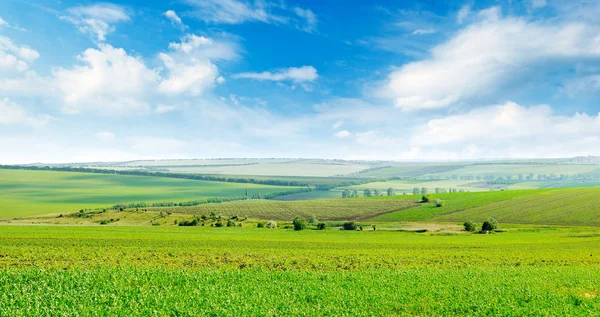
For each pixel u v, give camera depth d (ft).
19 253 154.71
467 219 392.47
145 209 506.89
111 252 165.27
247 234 276.62
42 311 69.77
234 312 72.64
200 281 101.09
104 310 70.95
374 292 92.63
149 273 109.19
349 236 274.77
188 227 334.85
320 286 98.89
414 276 117.50
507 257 171.53
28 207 524.11
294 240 236.22
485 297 89.15
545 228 327.26
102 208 521.24
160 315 70.18
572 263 157.48
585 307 82.48
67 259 143.74
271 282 103.40
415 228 343.67
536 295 92.27
